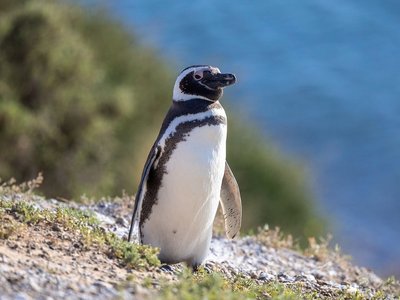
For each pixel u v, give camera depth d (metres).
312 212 80.69
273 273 38.25
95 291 25.48
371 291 38.28
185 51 150.00
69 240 30.41
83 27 85.62
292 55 157.00
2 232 29.17
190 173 33.12
